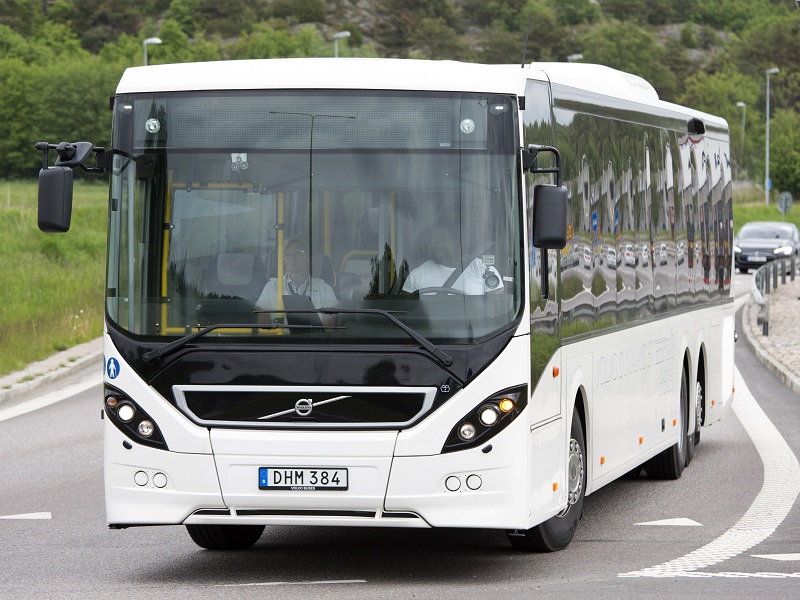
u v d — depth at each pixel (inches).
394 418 730.8
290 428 735.7
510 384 735.7
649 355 1084.5
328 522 737.0
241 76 760.3
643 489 1131.3
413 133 749.9
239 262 750.5
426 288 740.0
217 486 740.0
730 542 886.4
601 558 831.1
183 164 759.7
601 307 936.9
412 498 728.3
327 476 732.0
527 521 746.8
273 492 735.7
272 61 766.5
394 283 741.3
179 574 784.9
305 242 748.0
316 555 850.8
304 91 755.4
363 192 748.0
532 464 756.0
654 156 1119.6
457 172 747.4
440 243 743.1
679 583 743.1
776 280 3826.3
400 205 746.2
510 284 741.9
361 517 735.7
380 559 834.8
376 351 732.0
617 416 981.8
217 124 759.1
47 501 1051.9
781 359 2186.3
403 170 748.0
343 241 746.8
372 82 753.0
